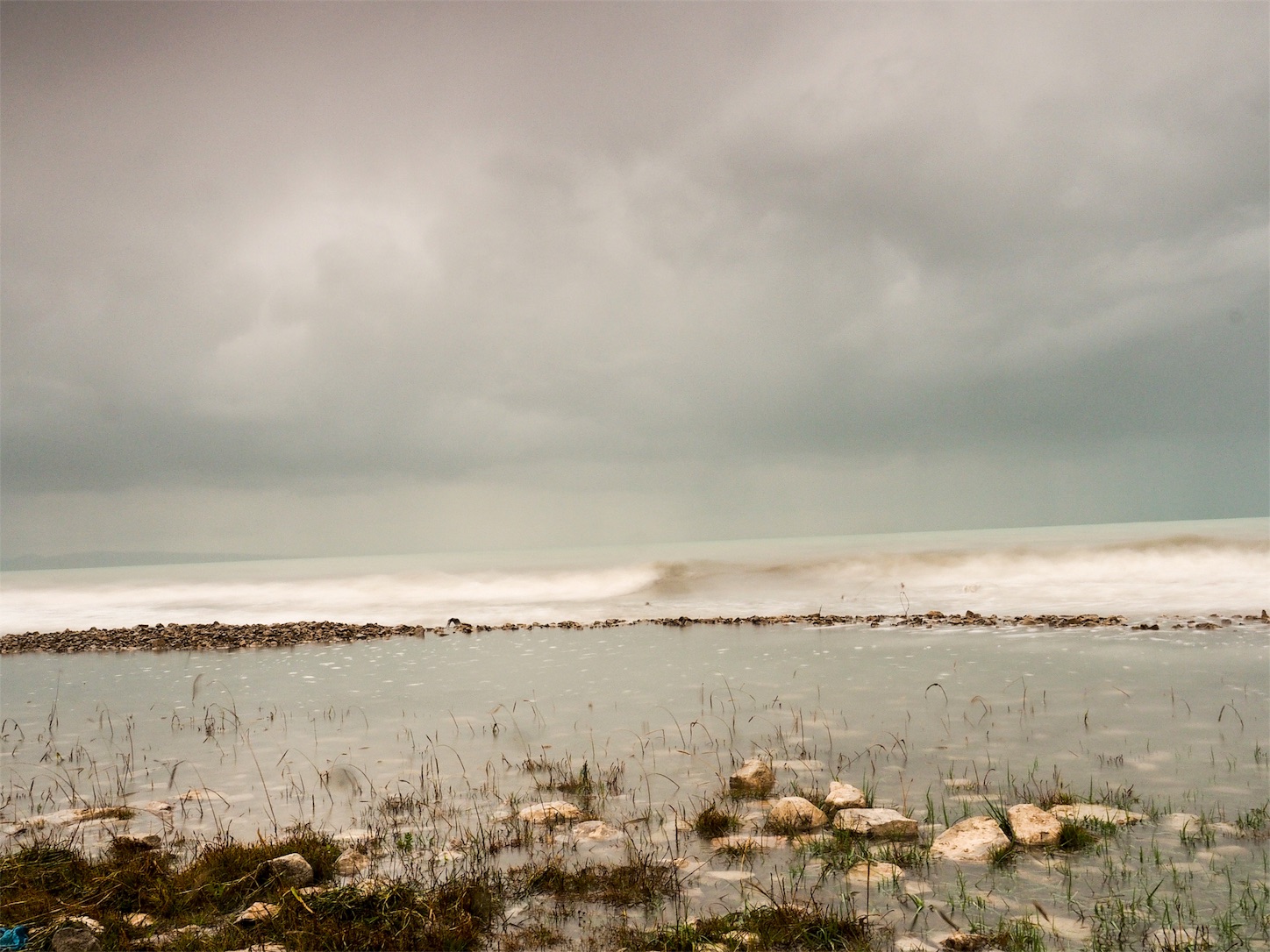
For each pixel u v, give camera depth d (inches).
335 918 241.3
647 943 225.1
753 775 359.6
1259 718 438.6
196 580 1822.1
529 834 313.1
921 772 378.0
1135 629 783.7
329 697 625.9
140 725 547.8
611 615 1156.5
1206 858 268.1
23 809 375.2
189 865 287.1
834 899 250.4
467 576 1593.3
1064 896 246.4
